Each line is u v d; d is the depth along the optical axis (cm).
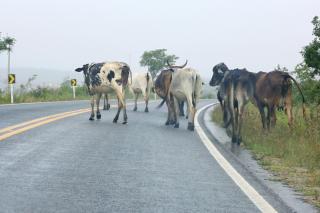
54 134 1417
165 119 2166
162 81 2062
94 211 655
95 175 885
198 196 759
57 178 846
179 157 1116
